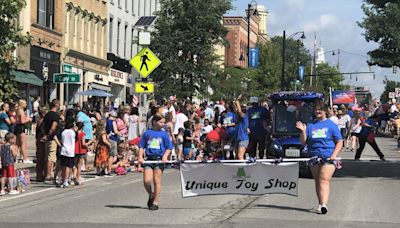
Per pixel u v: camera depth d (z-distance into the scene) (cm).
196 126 2411
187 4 3991
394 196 1402
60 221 1078
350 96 6669
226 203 1291
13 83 1612
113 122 1952
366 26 4422
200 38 4009
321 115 1134
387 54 4472
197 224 1034
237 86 5338
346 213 1157
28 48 3375
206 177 1225
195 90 4119
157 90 4000
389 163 2308
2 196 1437
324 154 1130
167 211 1184
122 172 1938
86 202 1327
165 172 2055
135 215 1138
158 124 1209
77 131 1667
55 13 3791
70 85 4072
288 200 1332
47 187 1614
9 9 1515
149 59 2383
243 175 1222
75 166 1661
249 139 1914
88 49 4375
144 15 5600
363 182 1681
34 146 2628
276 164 1213
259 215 1129
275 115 1909
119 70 5056
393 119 4559
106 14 4712
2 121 1897
